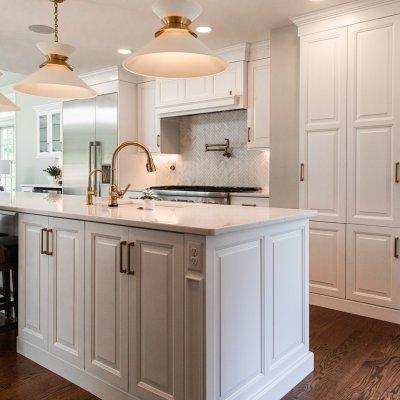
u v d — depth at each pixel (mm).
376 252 3266
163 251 1803
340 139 3426
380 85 3207
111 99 5570
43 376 2311
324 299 3551
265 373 2020
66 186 6152
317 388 2188
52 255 2334
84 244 2150
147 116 5605
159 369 1828
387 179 3191
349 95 3363
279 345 2127
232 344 1807
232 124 5184
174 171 5824
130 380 1950
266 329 2025
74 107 6047
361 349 2682
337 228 3463
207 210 2402
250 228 1837
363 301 3336
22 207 2533
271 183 3943
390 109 3164
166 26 2105
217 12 3602
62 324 2295
